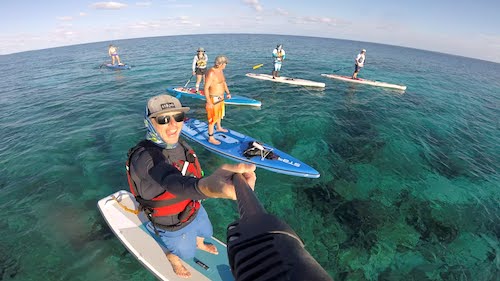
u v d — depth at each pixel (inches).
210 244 129.8
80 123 356.2
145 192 79.5
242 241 15.5
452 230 193.5
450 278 157.2
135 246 131.9
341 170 253.0
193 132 297.4
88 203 196.9
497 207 225.1
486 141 367.6
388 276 155.3
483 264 168.4
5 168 246.2
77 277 142.7
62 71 848.9
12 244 162.1
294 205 203.6
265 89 539.8
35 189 213.2
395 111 449.7
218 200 202.4
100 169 239.0
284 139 311.1
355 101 486.3
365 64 1085.1
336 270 157.4
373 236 180.9
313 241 174.9
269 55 1121.4
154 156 68.1
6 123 376.8
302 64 940.6
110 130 326.0
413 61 1560.0
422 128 384.5
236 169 30.3
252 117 372.5
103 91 535.8
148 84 585.6
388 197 220.1
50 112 414.3
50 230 172.1
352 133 337.7
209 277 116.9
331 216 195.0
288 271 10.7
